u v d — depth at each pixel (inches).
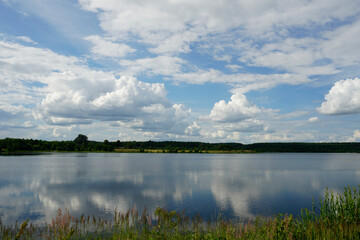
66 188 1727.4
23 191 1606.8
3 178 2283.5
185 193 1539.1
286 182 2097.7
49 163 4375.0
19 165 3875.5
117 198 1381.6
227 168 3700.8
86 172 2883.9
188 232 638.5
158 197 1405.0
